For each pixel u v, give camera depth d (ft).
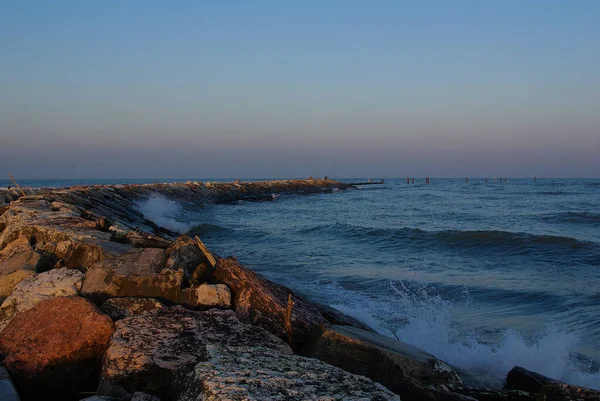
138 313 20.42
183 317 18.81
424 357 19.80
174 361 15.84
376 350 18.86
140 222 67.97
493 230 74.59
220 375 12.17
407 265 51.21
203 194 136.36
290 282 41.39
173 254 24.43
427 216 110.32
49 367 16.52
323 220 100.53
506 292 39.14
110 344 16.62
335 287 40.11
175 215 94.07
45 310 18.03
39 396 16.58
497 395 18.65
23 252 26.22
